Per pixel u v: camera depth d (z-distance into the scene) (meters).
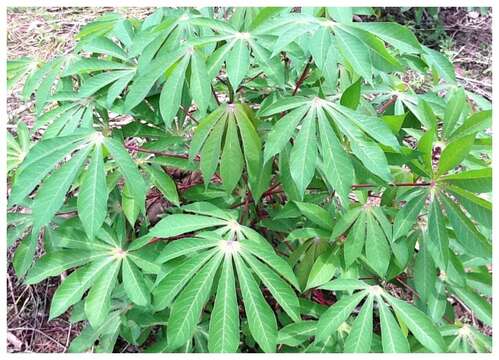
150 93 0.86
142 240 0.80
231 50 0.73
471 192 0.69
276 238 1.07
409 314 0.70
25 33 1.87
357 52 0.66
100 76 0.84
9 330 1.15
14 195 0.67
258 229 1.02
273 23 0.72
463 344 0.79
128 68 0.87
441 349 0.67
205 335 0.91
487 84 1.75
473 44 1.93
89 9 2.01
